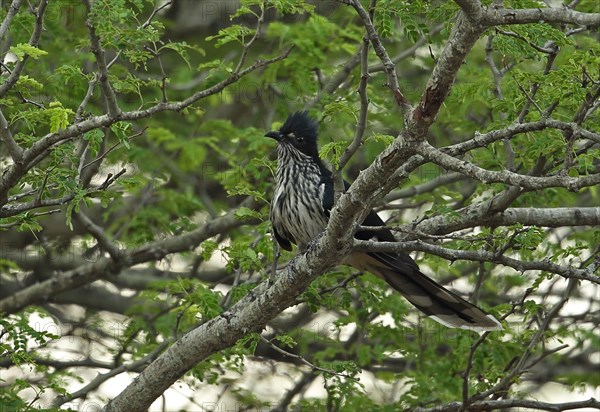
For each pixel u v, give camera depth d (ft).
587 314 46.70
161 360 33.53
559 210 36.09
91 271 48.26
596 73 28.91
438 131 49.60
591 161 29.96
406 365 47.98
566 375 49.19
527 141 36.91
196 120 53.26
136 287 54.34
